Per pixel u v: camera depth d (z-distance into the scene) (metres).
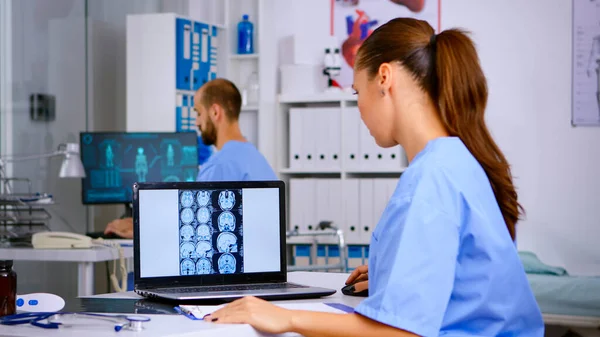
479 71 1.47
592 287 4.65
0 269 1.70
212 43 5.40
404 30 1.50
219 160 3.27
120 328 1.42
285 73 5.62
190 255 1.91
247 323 1.45
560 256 5.46
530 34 5.45
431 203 1.38
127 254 3.40
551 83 5.44
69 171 4.08
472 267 1.40
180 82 5.14
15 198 3.83
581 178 5.42
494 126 5.52
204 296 1.73
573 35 5.40
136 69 5.17
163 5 5.73
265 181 1.99
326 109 5.42
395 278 1.35
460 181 1.41
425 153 1.45
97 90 5.24
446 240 1.37
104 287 5.19
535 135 5.47
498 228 1.43
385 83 1.49
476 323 1.42
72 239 3.30
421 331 1.34
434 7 5.61
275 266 1.98
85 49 5.13
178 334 1.39
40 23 4.76
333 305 1.70
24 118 4.64
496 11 5.50
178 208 1.91
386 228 1.41
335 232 4.43
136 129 5.16
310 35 5.63
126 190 4.46
